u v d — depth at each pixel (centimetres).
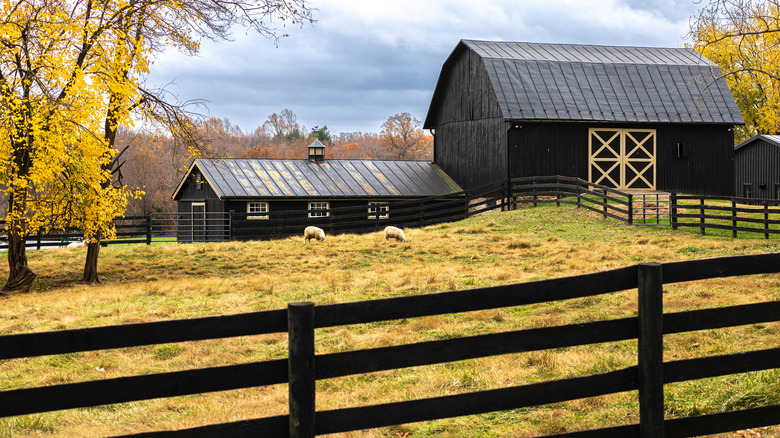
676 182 3278
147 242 2711
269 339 1073
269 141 11512
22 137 1686
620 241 2047
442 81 3856
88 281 1928
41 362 972
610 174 3219
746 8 1593
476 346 434
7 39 1652
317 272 1873
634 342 896
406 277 1569
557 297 441
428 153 9494
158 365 945
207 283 1716
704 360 458
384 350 420
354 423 414
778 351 470
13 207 1798
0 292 1817
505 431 579
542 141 3155
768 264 459
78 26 1741
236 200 3138
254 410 711
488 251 2033
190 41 1973
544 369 784
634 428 453
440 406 428
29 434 657
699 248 1817
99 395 382
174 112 1955
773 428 537
